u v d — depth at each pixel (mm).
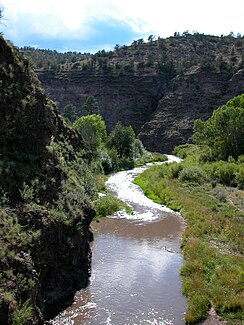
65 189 23828
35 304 16141
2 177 19062
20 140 22047
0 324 13195
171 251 29531
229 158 64438
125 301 21234
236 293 21625
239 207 41000
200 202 42812
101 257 27750
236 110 70000
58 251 20250
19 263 15750
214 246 29422
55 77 144250
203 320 19562
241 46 157000
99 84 140125
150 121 127375
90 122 82938
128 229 35000
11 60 23953
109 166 71188
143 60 162250
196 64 142000
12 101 22234
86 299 21125
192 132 115938
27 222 18172
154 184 52969
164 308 20797
